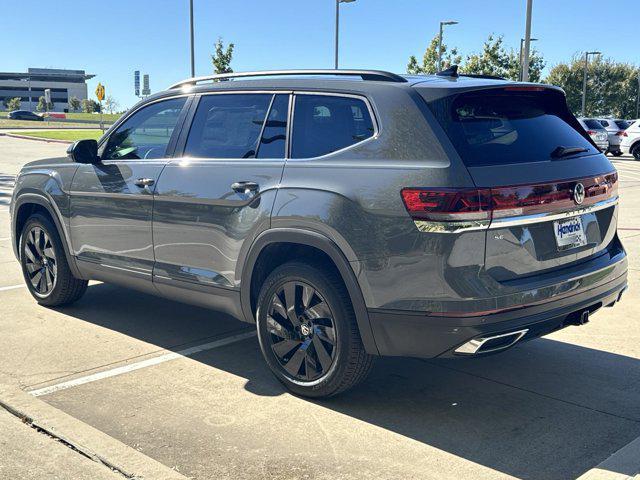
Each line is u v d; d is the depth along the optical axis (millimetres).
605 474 3193
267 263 4277
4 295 6324
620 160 27094
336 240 3697
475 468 3305
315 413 3906
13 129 54156
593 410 3971
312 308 3918
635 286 6617
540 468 3311
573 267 3885
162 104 4969
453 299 3408
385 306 3582
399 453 3449
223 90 4586
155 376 4434
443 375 4488
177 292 4723
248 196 4148
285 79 4293
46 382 4301
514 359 4777
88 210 5266
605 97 66938
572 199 3787
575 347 5012
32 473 3215
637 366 4652
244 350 4941
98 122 78312
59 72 163625
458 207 3355
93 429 3623
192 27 30672
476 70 44594
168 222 4652
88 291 6512
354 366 3814
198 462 3344
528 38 20531
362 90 3875
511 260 3543
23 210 6008
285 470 3273
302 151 4039
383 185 3570
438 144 3484
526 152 3721
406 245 3475
